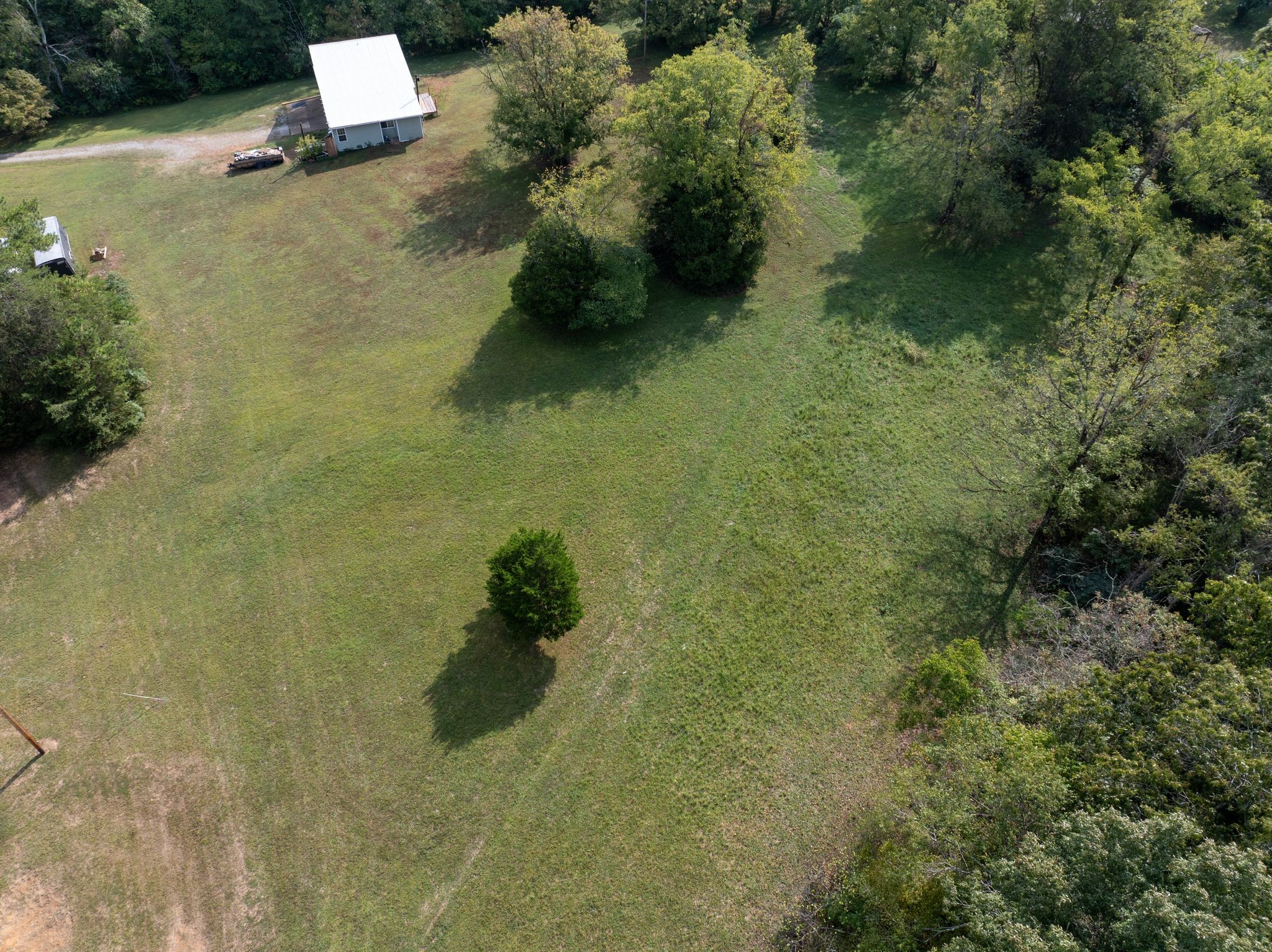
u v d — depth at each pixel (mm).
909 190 55469
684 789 26906
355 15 74438
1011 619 31656
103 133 67125
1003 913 16625
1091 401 31000
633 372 42656
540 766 27500
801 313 46219
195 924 23906
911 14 61344
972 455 37969
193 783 27125
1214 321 33188
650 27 73000
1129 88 49906
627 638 31172
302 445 39062
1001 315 45719
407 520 35625
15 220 38219
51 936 23547
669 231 47562
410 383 42344
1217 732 18453
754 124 45844
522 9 80000
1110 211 42125
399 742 28172
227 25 71625
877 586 32844
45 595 32906
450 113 67562
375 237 53125
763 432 39250
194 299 48156
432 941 23609
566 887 24672
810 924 23594
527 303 43938
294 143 63938
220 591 33000
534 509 35969
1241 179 43156
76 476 37688
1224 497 27750
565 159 58844
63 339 37594
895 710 28859
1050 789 19125
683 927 23828
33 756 27719
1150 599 26906
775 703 29156
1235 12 72938
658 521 35406
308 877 24906
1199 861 15969
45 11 67750
